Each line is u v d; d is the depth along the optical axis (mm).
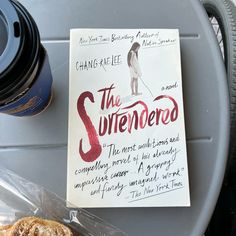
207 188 303
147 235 294
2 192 296
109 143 300
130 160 298
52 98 311
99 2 334
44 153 304
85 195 291
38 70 253
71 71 312
